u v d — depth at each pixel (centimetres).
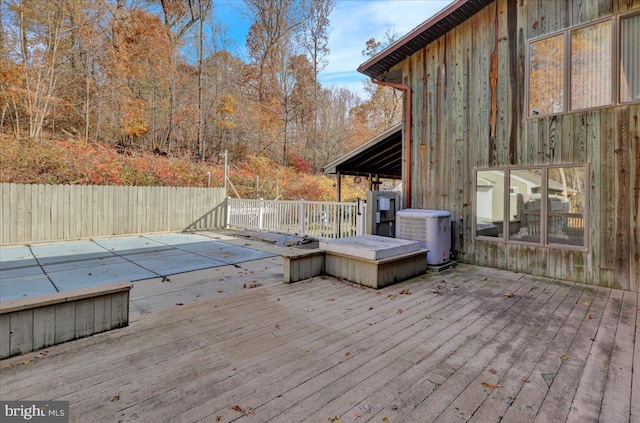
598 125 448
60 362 236
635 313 345
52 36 1217
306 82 2248
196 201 1130
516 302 379
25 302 247
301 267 472
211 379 216
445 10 545
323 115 2489
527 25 505
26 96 1146
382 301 382
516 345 270
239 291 432
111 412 181
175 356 247
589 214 455
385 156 935
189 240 908
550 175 489
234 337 282
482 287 441
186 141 1783
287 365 235
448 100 596
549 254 492
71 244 826
